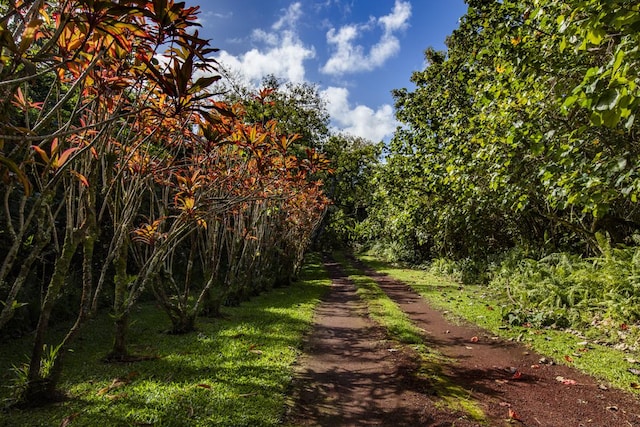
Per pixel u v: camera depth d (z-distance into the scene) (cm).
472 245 1609
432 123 1355
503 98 660
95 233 388
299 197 1051
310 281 1590
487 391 431
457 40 1304
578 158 491
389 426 348
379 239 3198
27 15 193
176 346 573
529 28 598
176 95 241
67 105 664
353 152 2691
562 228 1241
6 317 294
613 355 547
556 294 806
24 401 357
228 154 674
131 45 274
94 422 326
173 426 321
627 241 970
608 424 358
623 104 281
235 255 960
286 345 577
